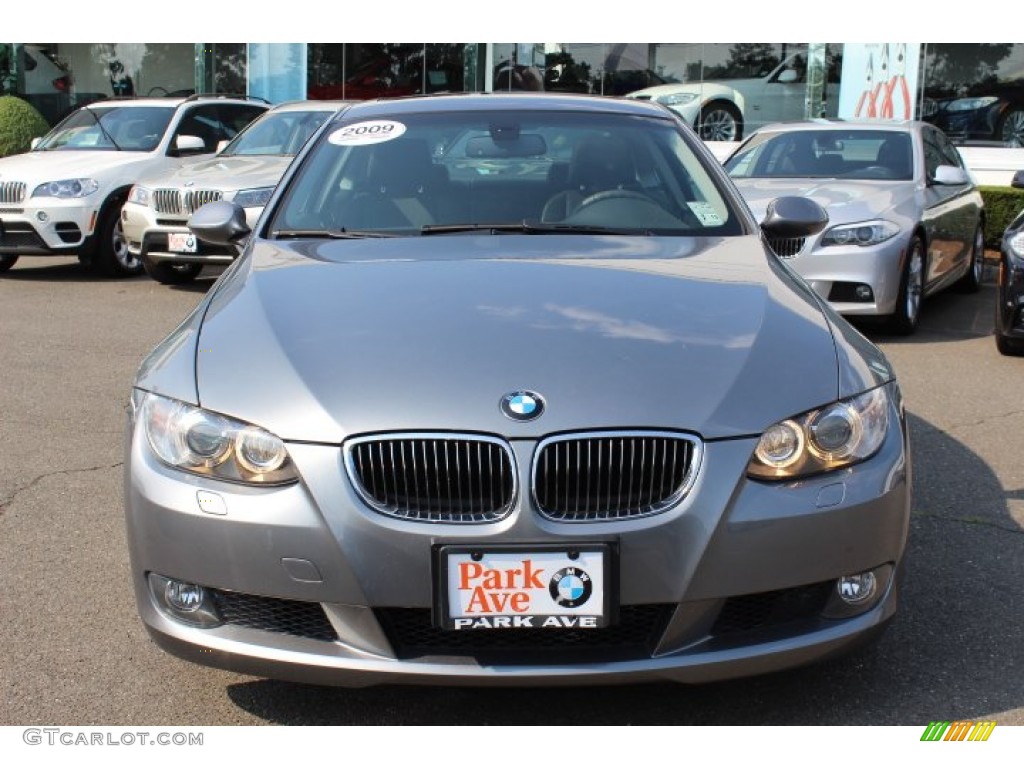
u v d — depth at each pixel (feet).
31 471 16.33
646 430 8.70
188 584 9.08
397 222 13.07
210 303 11.01
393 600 8.59
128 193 34.86
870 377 9.70
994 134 48.96
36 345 24.95
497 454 8.61
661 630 8.73
